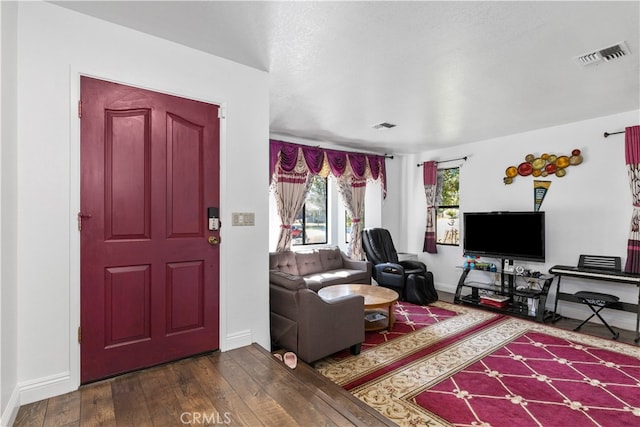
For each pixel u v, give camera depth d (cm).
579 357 287
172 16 195
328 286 416
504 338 331
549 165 423
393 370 263
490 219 461
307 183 493
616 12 186
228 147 249
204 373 209
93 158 197
